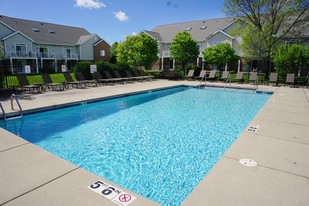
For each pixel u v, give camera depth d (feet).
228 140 17.57
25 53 87.45
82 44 104.99
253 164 10.27
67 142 16.96
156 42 69.05
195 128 20.63
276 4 55.36
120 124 21.79
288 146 12.57
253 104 32.07
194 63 90.07
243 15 59.72
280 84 51.21
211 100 35.19
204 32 92.58
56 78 61.21
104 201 7.52
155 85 47.55
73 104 27.22
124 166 13.20
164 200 9.98
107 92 35.99
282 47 52.85
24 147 12.21
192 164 13.46
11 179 8.83
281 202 7.47
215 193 7.97
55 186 8.36
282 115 20.31
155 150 15.56
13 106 23.97
